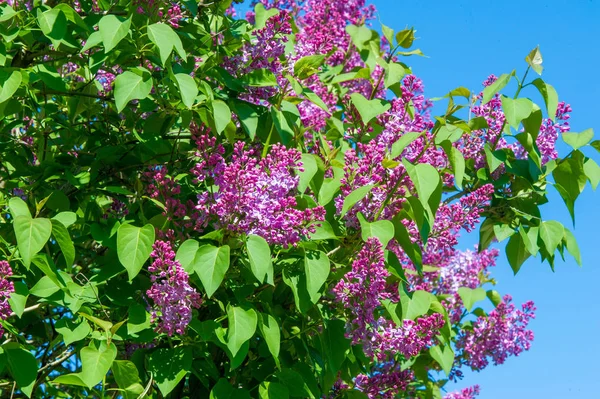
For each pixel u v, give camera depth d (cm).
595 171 427
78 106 454
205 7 439
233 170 328
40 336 438
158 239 357
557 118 447
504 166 446
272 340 346
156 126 416
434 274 621
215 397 351
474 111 446
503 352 575
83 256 442
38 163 477
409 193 371
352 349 418
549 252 425
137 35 373
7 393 417
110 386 438
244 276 362
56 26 357
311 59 418
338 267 379
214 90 406
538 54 373
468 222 411
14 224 319
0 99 342
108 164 427
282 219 334
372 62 473
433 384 579
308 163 369
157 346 380
